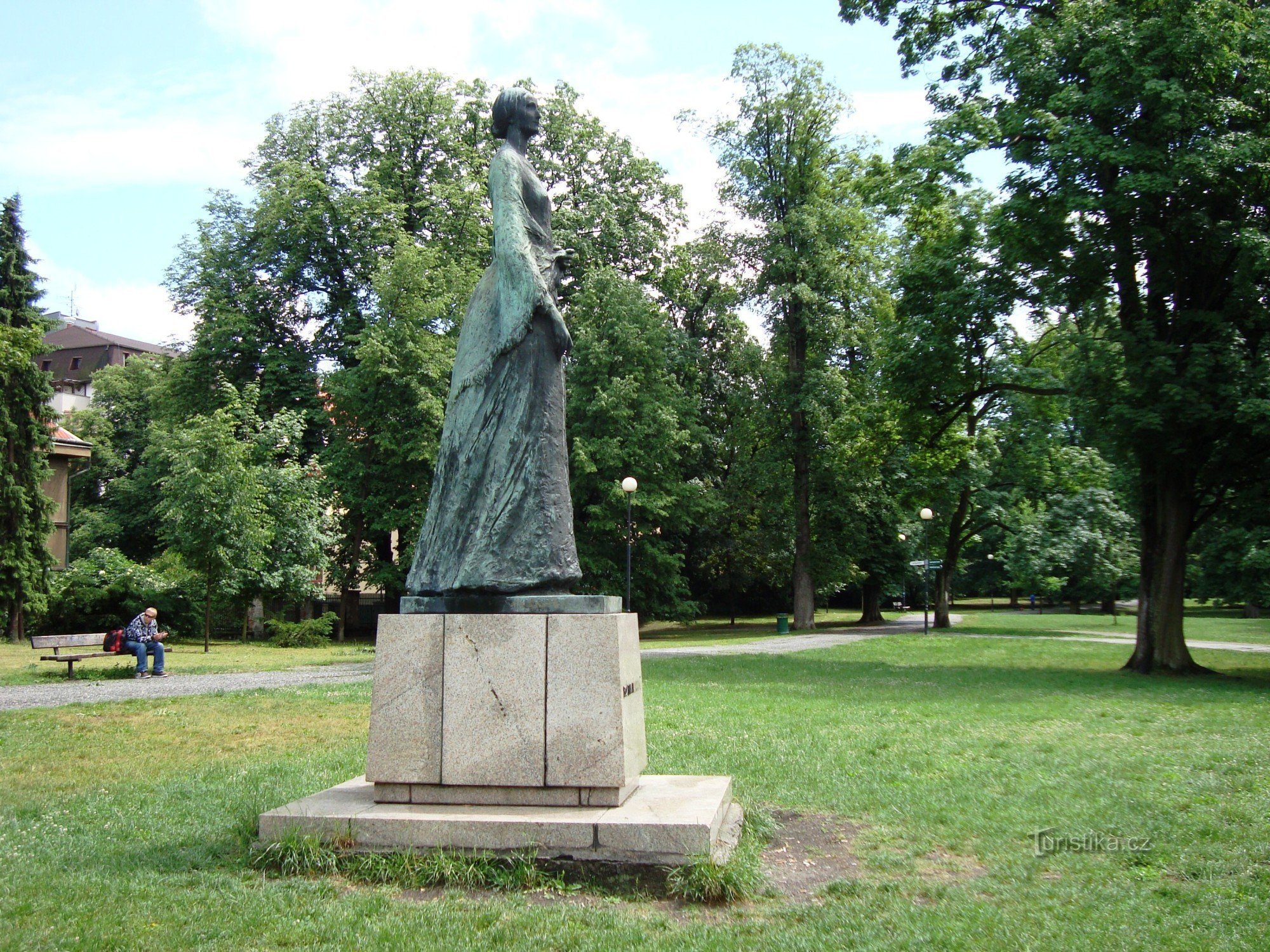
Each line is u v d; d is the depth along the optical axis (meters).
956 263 22.39
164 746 10.81
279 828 6.07
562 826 5.77
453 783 6.17
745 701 15.09
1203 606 62.72
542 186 7.25
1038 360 30.03
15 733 11.67
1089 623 47.12
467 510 6.61
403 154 39.41
